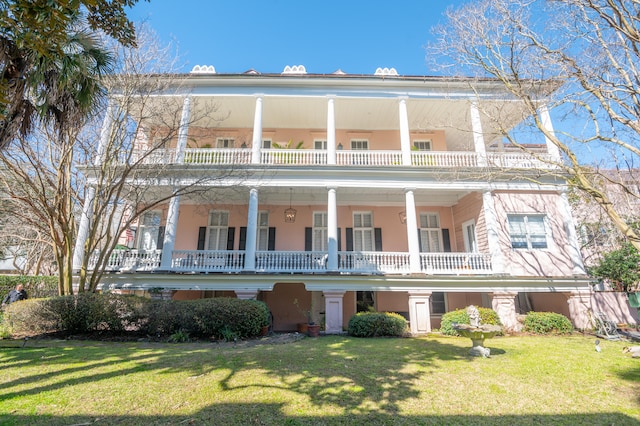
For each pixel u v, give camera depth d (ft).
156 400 15.03
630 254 53.31
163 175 41.14
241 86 46.47
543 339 34.19
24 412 13.50
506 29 35.40
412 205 43.24
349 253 42.78
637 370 21.80
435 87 46.85
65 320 30.66
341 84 46.68
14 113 19.99
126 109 38.17
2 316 33.68
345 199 52.37
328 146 44.98
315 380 18.19
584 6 31.42
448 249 53.06
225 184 42.70
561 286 41.57
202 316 31.68
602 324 37.04
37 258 63.16
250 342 30.19
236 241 52.75
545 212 44.39
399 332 36.58
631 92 29.89
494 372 20.93
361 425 13.25
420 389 17.44
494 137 54.60
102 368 19.74
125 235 51.57
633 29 29.43
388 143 56.75
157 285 39.47
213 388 16.61
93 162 39.88
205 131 52.26
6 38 17.06
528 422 14.05
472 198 48.47
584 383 19.12
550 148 44.75
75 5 12.19
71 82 24.08
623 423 14.15
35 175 39.45
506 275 40.73
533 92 39.50
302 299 49.73
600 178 36.52
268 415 13.84
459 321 37.52
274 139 56.29
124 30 15.70
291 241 52.85
